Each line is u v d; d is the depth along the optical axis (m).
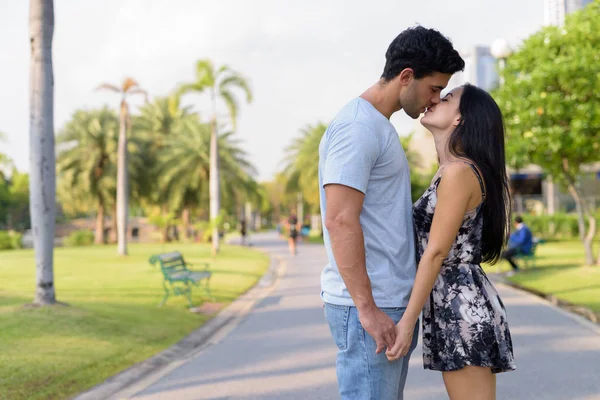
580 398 4.84
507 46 18.86
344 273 2.19
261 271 18.23
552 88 15.21
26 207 97.69
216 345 7.38
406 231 2.37
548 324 8.28
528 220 36.50
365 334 2.28
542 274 14.62
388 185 2.32
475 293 2.47
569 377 5.47
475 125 2.49
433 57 2.30
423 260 2.32
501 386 5.21
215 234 27.97
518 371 5.71
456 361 2.45
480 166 2.43
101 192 46.78
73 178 45.38
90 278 15.01
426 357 2.56
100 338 7.04
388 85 2.38
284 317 9.54
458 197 2.35
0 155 13.49
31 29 8.72
